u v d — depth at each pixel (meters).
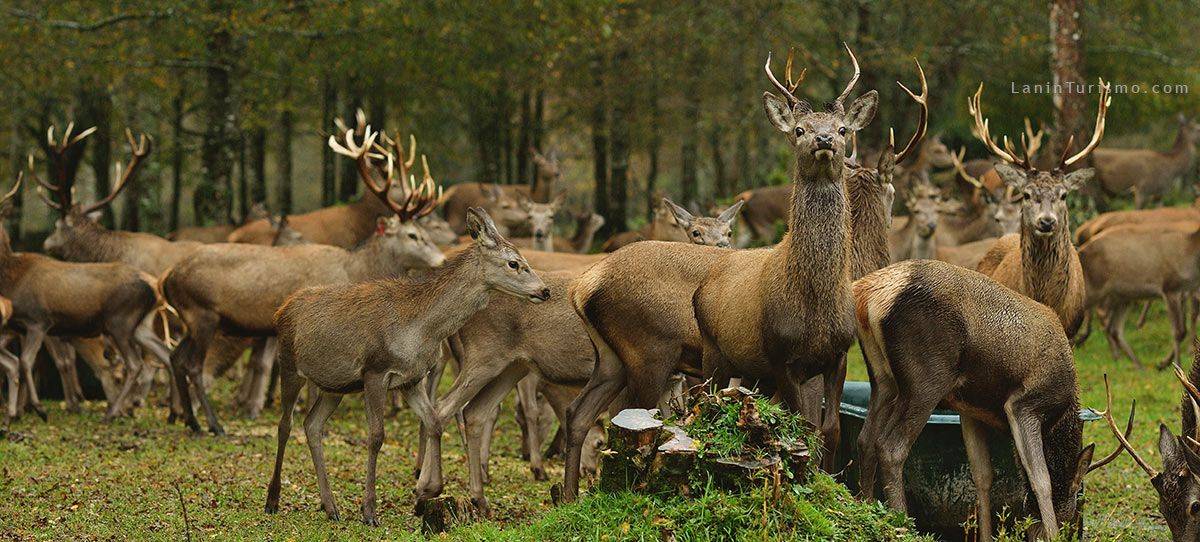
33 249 29.00
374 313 8.95
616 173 29.48
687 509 6.80
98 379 15.26
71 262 14.69
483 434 10.44
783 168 27.33
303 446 11.98
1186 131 25.75
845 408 8.70
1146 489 10.54
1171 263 16.56
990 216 20.75
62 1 22.44
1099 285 16.89
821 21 30.45
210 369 14.55
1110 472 11.15
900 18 29.44
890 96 30.66
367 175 13.27
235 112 23.44
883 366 7.96
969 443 8.12
